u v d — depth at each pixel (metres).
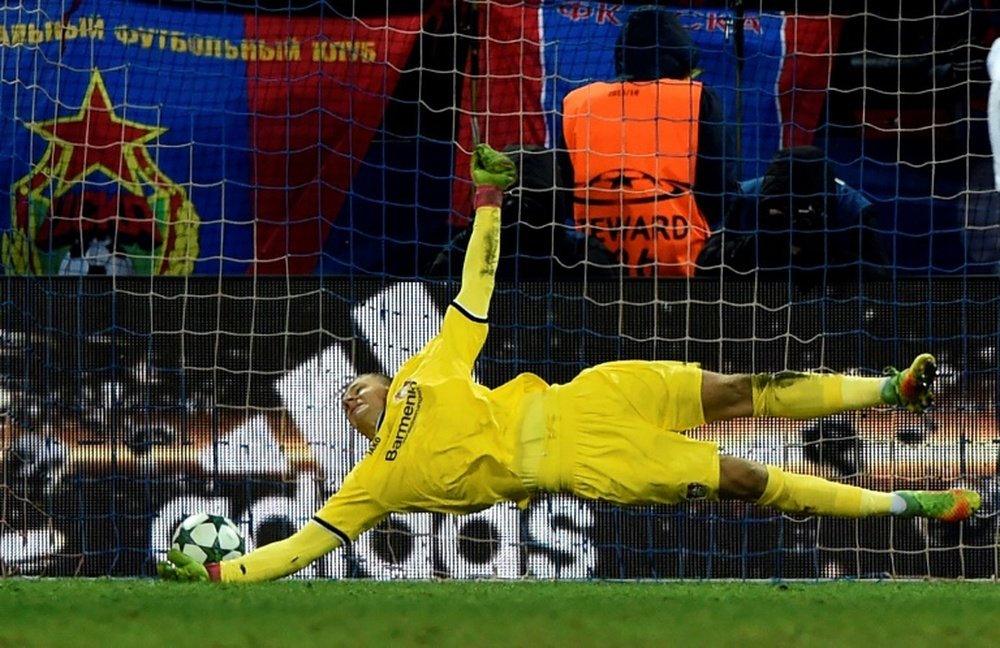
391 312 27.89
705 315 27.75
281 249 30.61
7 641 13.97
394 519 27.20
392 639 13.91
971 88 30.38
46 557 27.64
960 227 30.06
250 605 17.27
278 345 27.81
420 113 30.81
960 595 20.64
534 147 29.19
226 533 22.97
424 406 20.41
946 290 27.58
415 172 30.45
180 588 19.95
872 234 28.20
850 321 27.73
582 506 27.23
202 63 30.89
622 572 27.20
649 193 29.08
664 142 29.36
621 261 28.12
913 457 27.28
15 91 30.14
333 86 30.83
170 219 30.50
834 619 16.08
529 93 30.89
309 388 27.78
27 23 30.53
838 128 30.86
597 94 29.50
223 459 27.73
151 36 30.83
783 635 14.48
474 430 20.31
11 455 27.70
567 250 28.56
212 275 28.11
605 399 20.28
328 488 27.70
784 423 27.27
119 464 27.73
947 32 30.58
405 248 30.31
